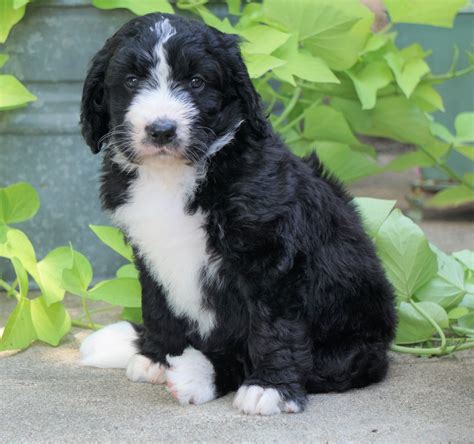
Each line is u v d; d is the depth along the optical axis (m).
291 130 1.87
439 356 1.57
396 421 1.37
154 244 1.43
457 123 1.97
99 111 1.45
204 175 1.39
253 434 1.34
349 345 1.46
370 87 1.81
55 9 1.76
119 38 1.42
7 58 1.73
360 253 1.48
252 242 1.39
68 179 1.82
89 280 1.61
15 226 1.82
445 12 1.82
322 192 1.47
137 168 1.42
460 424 1.36
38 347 1.60
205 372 1.44
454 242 2.05
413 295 1.63
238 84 1.41
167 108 1.38
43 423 1.37
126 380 1.49
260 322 1.40
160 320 1.48
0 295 1.81
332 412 1.39
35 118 1.79
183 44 1.39
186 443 1.32
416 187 2.24
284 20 1.76
